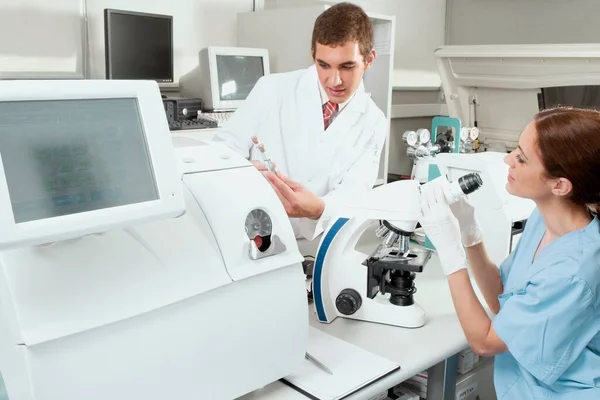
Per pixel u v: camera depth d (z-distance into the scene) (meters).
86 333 0.93
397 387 1.86
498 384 1.42
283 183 1.68
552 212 1.33
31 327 0.88
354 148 2.15
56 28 2.65
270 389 1.26
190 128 2.50
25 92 0.85
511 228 2.00
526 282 1.28
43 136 0.87
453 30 4.62
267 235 1.22
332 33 1.69
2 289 0.88
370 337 1.53
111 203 0.92
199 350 1.07
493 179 1.99
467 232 1.54
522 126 3.13
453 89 3.34
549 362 1.23
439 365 1.65
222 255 1.13
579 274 1.20
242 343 1.14
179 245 1.09
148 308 1.00
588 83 2.71
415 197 1.49
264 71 2.96
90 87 0.92
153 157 0.97
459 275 1.37
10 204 0.79
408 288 1.64
